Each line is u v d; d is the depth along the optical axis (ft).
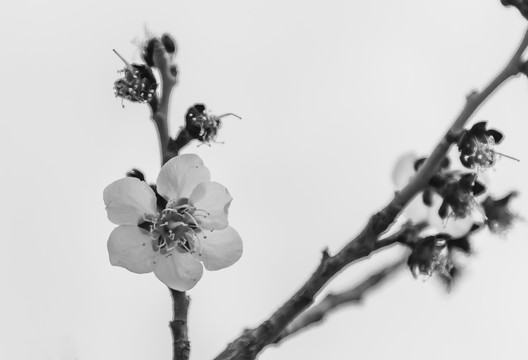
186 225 1.14
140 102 1.17
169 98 1.17
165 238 1.15
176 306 1.14
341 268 1.13
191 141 1.17
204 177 1.15
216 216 1.15
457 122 1.14
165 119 1.17
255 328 1.13
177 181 1.15
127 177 1.15
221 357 1.12
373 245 1.14
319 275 1.13
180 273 1.14
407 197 1.14
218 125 1.16
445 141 1.14
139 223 1.15
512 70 1.12
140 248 1.15
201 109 1.16
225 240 1.15
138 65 1.17
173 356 1.13
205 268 1.15
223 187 1.15
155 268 1.14
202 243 1.15
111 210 1.15
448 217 1.16
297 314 1.13
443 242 1.17
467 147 1.14
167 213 1.14
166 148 1.16
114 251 1.14
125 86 1.17
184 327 1.13
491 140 1.14
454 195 1.15
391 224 1.14
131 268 1.14
